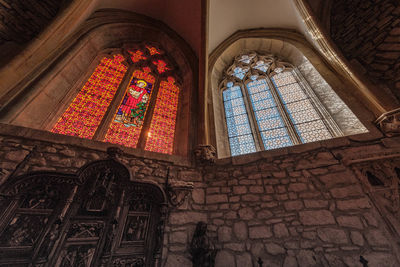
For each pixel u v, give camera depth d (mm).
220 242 2961
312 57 5035
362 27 4172
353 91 3871
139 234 2779
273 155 3699
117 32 5719
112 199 2809
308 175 3258
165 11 6367
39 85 3387
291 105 4887
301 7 4676
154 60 6402
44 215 2336
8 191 2236
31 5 3705
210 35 6203
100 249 2398
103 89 4723
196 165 3973
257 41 6430
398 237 2385
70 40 4398
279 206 3098
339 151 3285
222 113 5574
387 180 2811
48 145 2945
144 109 5047
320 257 2514
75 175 2625
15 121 2926
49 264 2072
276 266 2584
